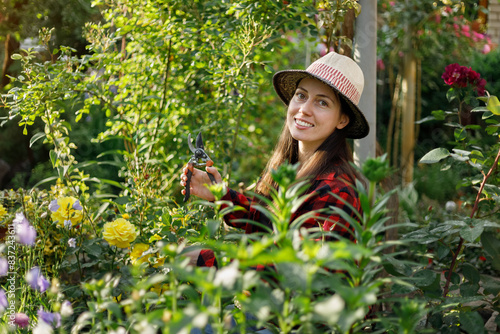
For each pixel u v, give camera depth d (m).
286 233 1.21
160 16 2.90
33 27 4.68
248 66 2.71
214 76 2.88
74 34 4.79
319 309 0.94
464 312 1.76
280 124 5.64
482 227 1.96
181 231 2.16
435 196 5.74
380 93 7.14
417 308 1.20
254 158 5.04
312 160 2.01
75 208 2.32
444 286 2.21
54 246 2.61
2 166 5.20
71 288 2.28
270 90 4.65
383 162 1.21
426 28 5.43
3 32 4.53
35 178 5.10
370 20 2.57
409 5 5.30
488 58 7.43
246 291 1.49
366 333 1.61
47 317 1.53
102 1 3.12
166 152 3.34
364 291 1.12
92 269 2.70
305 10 2.69
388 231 3.19
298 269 1.05
